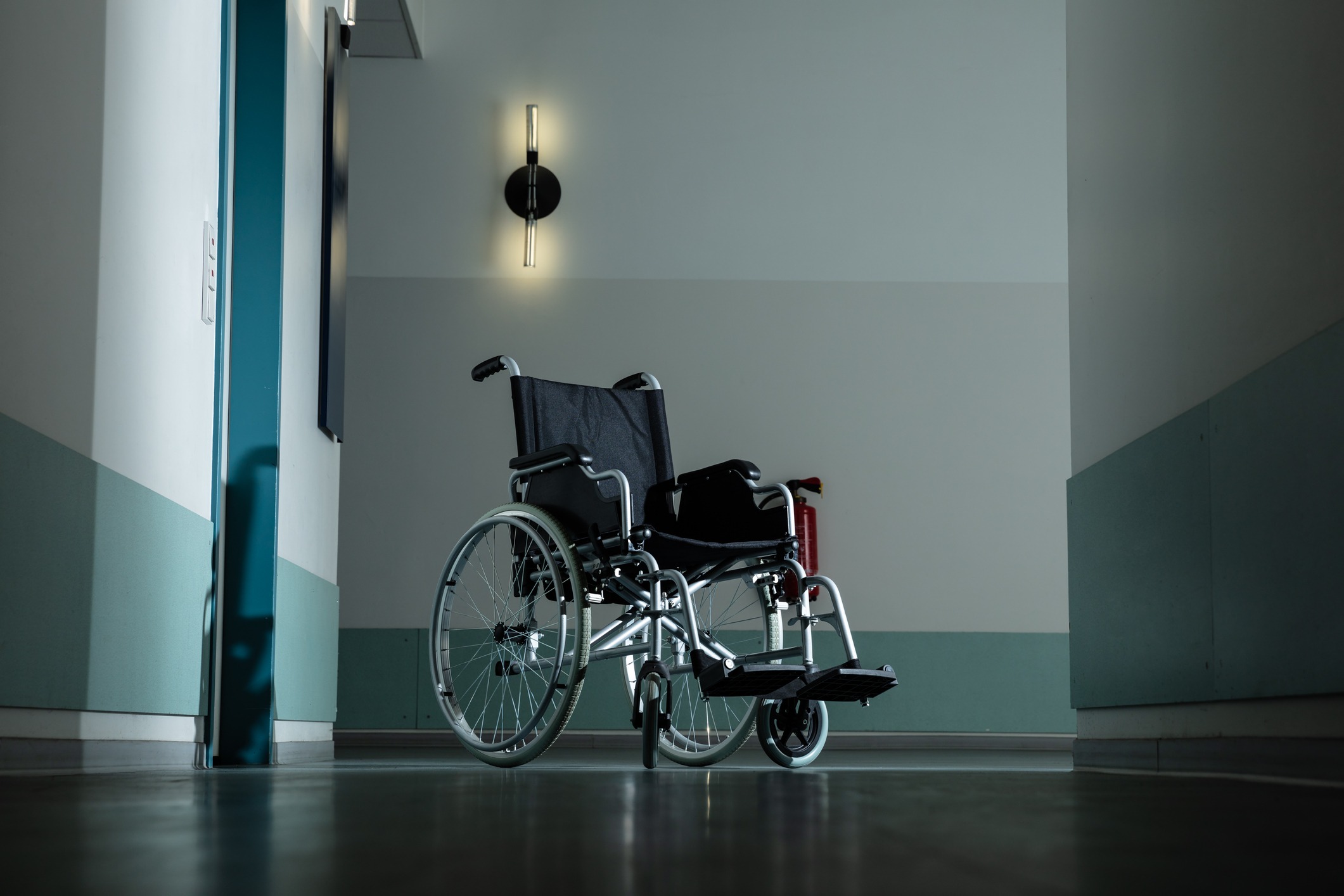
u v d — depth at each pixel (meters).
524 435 2.92
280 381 2.82
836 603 2.44
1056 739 5.40
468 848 0.78
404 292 5.61
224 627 2.73
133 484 2.15
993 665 5.45
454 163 5.70
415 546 5.45
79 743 1.93
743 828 0.93
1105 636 2.53
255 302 2.82
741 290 5.67
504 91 5.74
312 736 3.39
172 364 2.41
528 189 5.62
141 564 2.20
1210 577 2.01
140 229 2.22
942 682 5.44
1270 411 1.81
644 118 5.76
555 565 2.56
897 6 5.87
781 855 0.75
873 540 5.52
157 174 2.31
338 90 3.61
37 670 1.75
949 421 5.61
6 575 1.65
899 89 5.82
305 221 3.20
